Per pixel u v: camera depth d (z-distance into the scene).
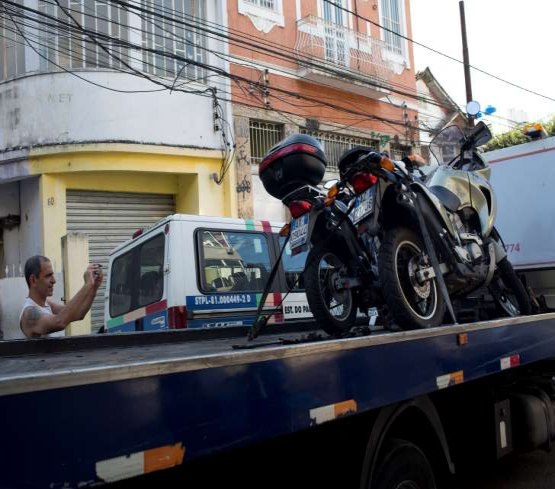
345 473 2.89
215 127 13.98
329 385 2.55
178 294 6.10
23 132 12.68
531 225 6.46
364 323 5.08
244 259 6.64
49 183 12.77
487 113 10.52
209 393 2.05
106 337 3.93
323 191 4.14
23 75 12.71
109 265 7.64
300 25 15.85
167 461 1.90
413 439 3.56
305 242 3.83
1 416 1.56
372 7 18.08
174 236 6.23
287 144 3.95
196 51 14.07
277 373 2.32
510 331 4.16
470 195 4.92
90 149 12.62
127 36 13.18
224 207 14.15
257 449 2.55
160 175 14.09
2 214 13.38
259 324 4.05
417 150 18.61
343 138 16.94
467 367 3.58
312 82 16.06
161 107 13.28
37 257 4.65
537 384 5.08
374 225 3.83
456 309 4.85
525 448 4.72
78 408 1.71
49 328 4.39
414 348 3.14
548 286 6.43
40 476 1.61
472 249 4.61
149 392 1.88
